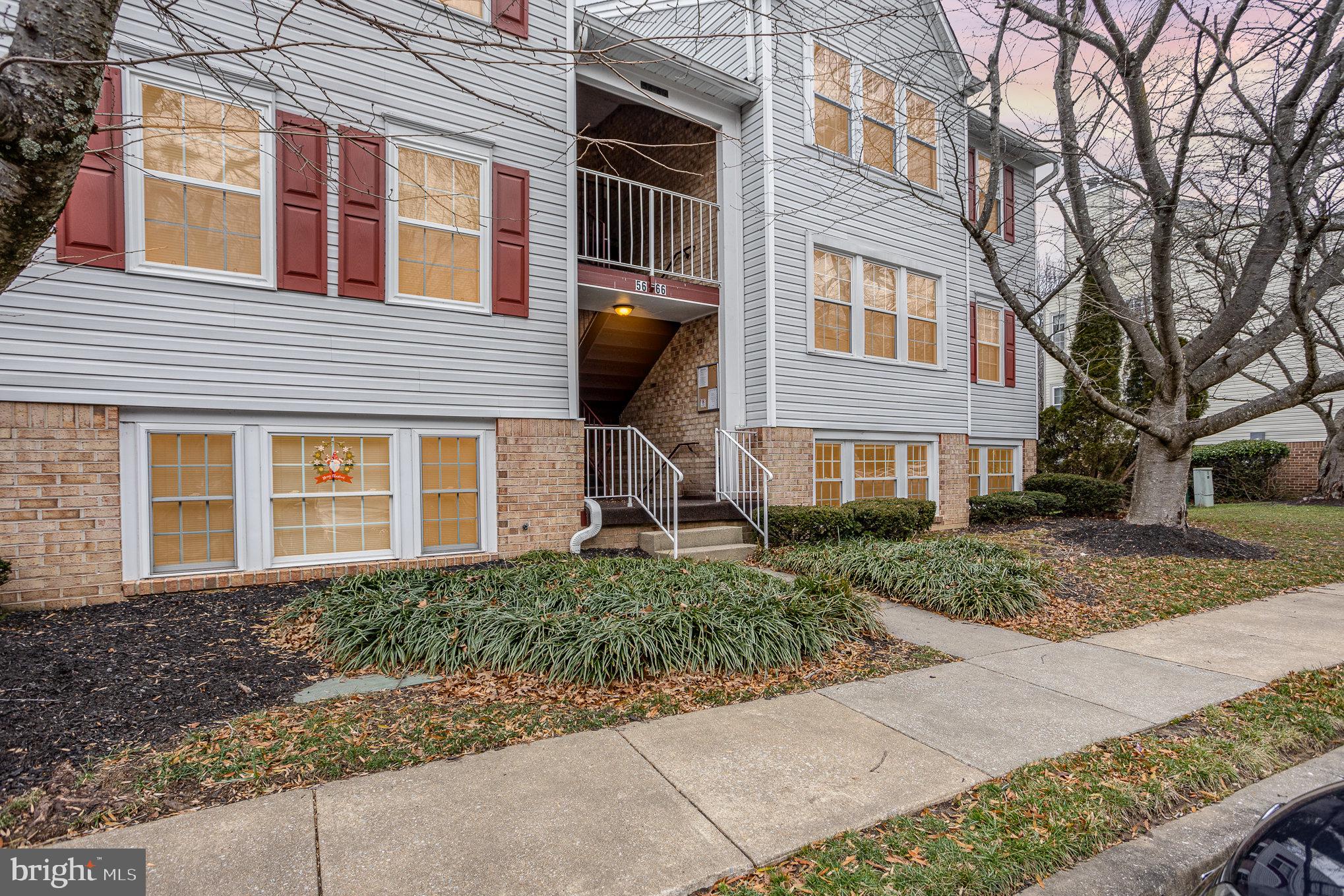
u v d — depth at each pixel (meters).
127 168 5.00
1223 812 2.63
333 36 5.76
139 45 5.02
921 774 2.80
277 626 4.52
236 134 5.41
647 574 5.22
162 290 5.13
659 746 3.05
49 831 2.30
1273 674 4.11
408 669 3.95
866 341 9.48
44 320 4.71
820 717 3.39
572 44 7.01
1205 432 8.73
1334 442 14.89
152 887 2.02
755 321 8.56
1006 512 10.51
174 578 5.20
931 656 4.43
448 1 6.30
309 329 5.71
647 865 2.16
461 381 6.40
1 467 4.55
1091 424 14.00
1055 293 7.42
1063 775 2.81
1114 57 6.50
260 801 2.53
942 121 7.67
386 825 2.38
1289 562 7.76
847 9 8.98
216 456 5.49
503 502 6.57
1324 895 1.54
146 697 3.34
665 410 10.01
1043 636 4.91
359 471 6.09
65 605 4.75
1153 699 3.69
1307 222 7.55
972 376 11.14
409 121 6.15
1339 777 2.93
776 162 8.41
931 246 10.20
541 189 6.87
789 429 8.48
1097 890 2.14
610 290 7.80
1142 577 6.73
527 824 2.39
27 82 2.23
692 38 4.61
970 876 2.14
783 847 2.27
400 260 6.16
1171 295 7.46
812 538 7.66
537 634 4.01
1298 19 5.79
